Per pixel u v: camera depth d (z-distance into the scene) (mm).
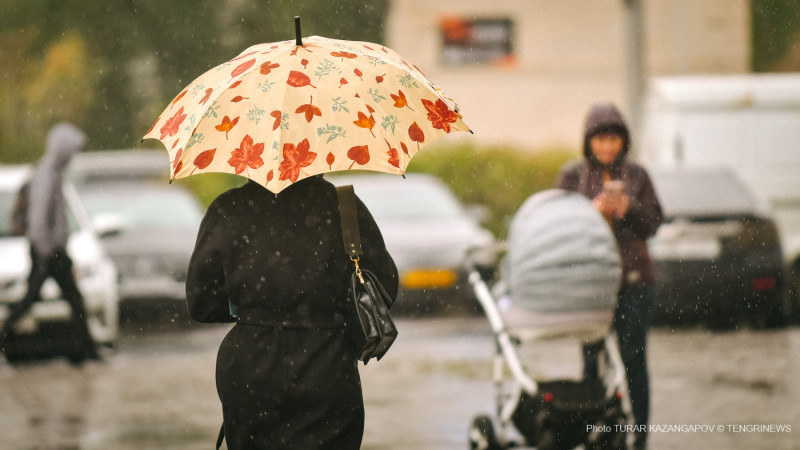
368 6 61281
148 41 62156
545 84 58875
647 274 13891
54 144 25438
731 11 58406
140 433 17469
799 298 30766
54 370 24625
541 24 58875
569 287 13031
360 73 9633
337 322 9336
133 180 37719
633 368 13844
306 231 9305
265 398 9188
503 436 13555
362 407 9414
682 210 28391
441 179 46406
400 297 31328
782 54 61719
